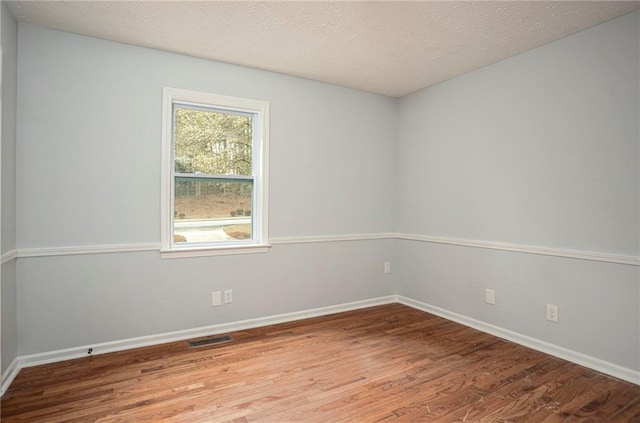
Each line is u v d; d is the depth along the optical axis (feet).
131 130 9.12
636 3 7.07
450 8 7.27
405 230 13.32
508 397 6.92
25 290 8.05
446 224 11.73
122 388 7.16
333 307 12.28
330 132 12.11
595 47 8.03
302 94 11.53
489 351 9.08
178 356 8.69
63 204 8.43
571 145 8.50
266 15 7.63
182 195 10.03
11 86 7.56
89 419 6.14
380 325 11.03
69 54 8.45
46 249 8.23
